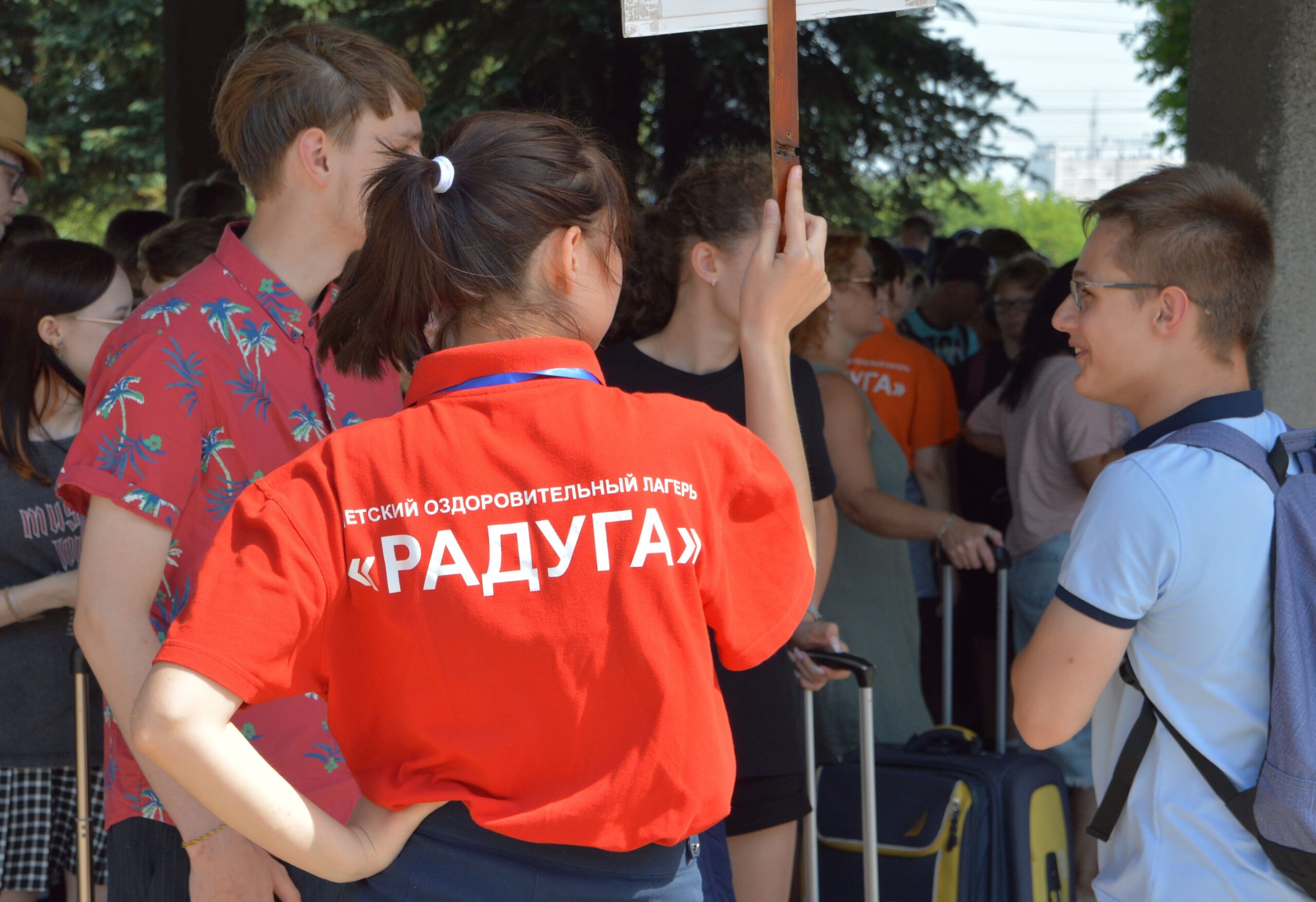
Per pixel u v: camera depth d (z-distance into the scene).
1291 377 3.09
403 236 1.21
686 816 1.15
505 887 1.15
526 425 1.17
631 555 1.14
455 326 1.25
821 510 2.75
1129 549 1.62
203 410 1.72
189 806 1.62
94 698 2.84
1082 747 3.69
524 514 1.14
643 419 1.21
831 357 3.57
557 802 1.13
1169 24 10.42
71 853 2.91
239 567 1.09
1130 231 1.74
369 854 1.15
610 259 1.28
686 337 2.53
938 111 10.48
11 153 3.78
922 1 1.33
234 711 1.08
